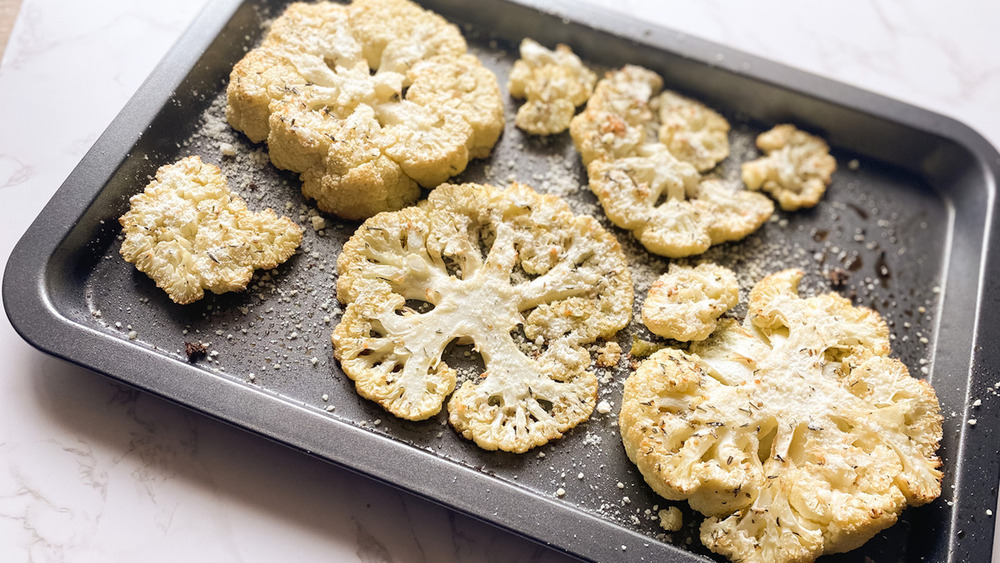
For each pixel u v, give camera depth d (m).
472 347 0.55
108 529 0.51
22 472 0.52
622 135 0.60
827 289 0.59
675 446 0.52
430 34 0.60
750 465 0.52
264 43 0.58
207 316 0.54
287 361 0.54
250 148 0.58
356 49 0.59
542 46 0.64
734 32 0.67
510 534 0.53
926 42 0.68
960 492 0.53
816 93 0.62
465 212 0.56
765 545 0.50
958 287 0.59
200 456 0.53
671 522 0.52
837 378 0.54
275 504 0.52
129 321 0.54
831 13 0.68
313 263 0.56
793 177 0.61
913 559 0.53
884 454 0.52
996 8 0.68
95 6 0.62
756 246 0.60
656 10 0.68
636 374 0.53
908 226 0.61
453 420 0.52
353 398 0.53
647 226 0.58
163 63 0.57
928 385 0.54
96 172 0.54
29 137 0.58
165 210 0.54
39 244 0.52
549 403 0.54
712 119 0.62
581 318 0.55
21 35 0.60
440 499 0.50
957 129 0.62
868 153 0.64
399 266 0.55
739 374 0.54
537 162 0.60
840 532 0.51
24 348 0.54
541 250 0.56
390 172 0.56
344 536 0.52
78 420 0.53
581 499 0.52
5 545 0.50
